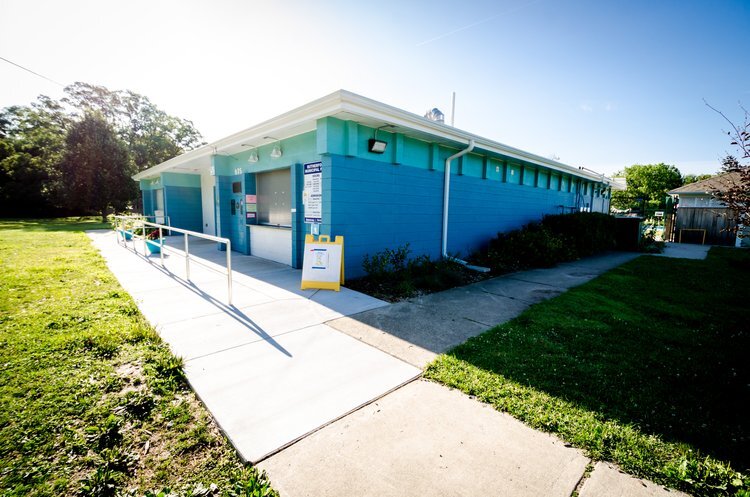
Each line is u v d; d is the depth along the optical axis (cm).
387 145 722
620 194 4747
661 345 377
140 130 3300
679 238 1866
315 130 691
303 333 402
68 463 198
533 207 1288
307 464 202
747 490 182
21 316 421
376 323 442
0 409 241
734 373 312
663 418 245
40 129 2998
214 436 225
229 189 1055
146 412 246
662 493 184
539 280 734
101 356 325
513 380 296
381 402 267
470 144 824
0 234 1392
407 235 792
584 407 257
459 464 203
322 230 661
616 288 656
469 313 493
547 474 196
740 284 700
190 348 354
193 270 743
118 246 1082
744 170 372
